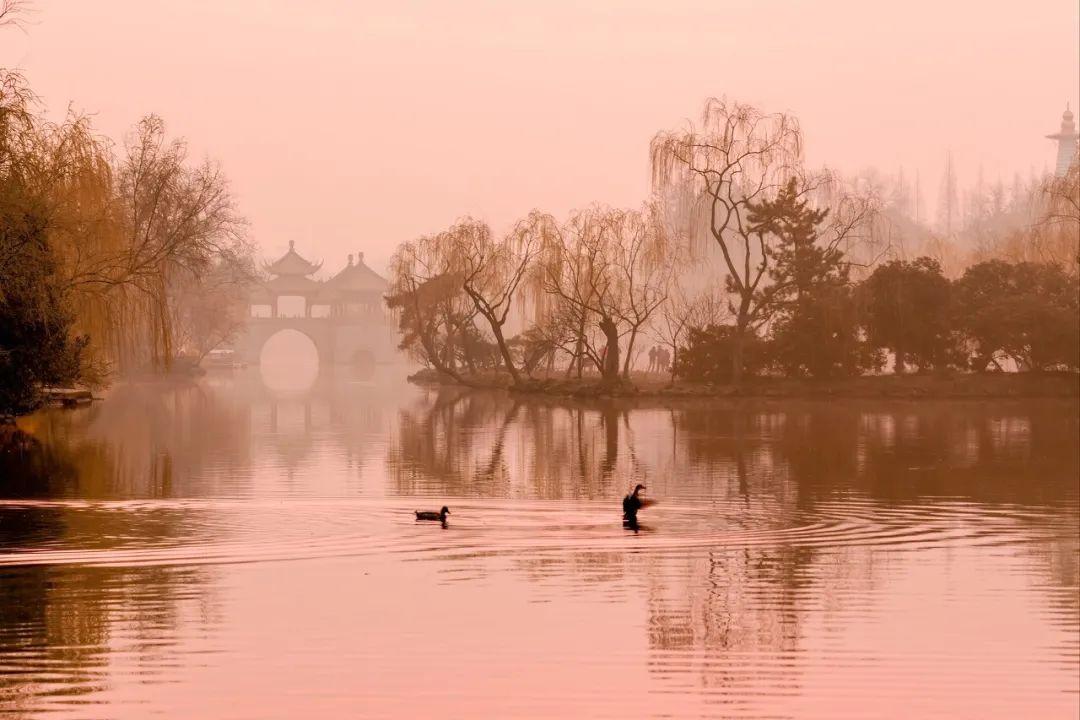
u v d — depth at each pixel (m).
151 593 30.52
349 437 76.38
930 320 119.19
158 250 85.31
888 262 125.62
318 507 44.78
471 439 74.75
